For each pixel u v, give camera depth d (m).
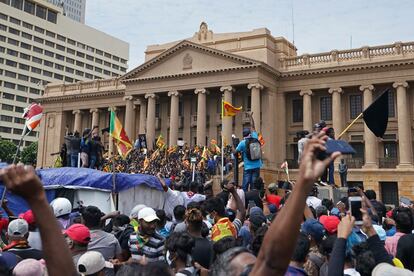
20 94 116.38
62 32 127.56
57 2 173.88
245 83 50.00
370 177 46.75
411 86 47.94
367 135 48.00
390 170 45.94
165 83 55.28
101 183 14.06
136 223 8.26
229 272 2.82
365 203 5.52
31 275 4.12
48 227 2.41
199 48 53.06
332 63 50.44
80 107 67.81
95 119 66.38
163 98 59.31
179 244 5.37
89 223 7.19
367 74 48.38
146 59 61.12
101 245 6.99
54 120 69.62
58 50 126.38
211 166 38.91
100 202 14.08
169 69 55.34
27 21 118.31
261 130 51.22
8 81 113.94
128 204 14.67
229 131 49.97
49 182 14.20
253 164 15.47
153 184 15.34
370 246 4.96
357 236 5.52
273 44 53.88
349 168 48.88
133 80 57.31
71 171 14.29
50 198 14.25
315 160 2.52
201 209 8.14
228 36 54.75
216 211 8.00
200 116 52.19
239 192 10.62
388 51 47.88
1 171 2.30
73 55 130.88
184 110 57.75
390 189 46.62
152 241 6.88
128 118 57.75
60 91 70.25
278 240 2.40
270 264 2.42
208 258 6.12
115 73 144.88
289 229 2.39
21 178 2.30
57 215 7.82
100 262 4.80
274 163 50.84
